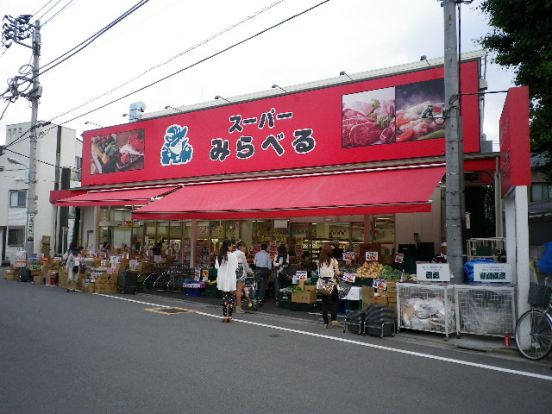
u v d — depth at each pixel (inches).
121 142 745.0
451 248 329.1
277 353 254.5
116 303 453.7
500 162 388.5
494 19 422.3
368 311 320.5
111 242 843.4
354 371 221.0
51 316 365.1
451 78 337.7
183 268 593.9
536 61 412.5
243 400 177.3
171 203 555.2
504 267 309.1
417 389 195.0
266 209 440.1
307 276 473.7
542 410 172.2
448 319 301.3
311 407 170.9
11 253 1083.3
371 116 503.8
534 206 511.2
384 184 430.3
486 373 222.7
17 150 1106.1
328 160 528.1
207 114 641.0
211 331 315.0
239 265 418.6
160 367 221.1
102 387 190.7
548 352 246.8
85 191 780.6
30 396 179.0
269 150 575.5
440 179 410.6
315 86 563.5
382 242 576.1
